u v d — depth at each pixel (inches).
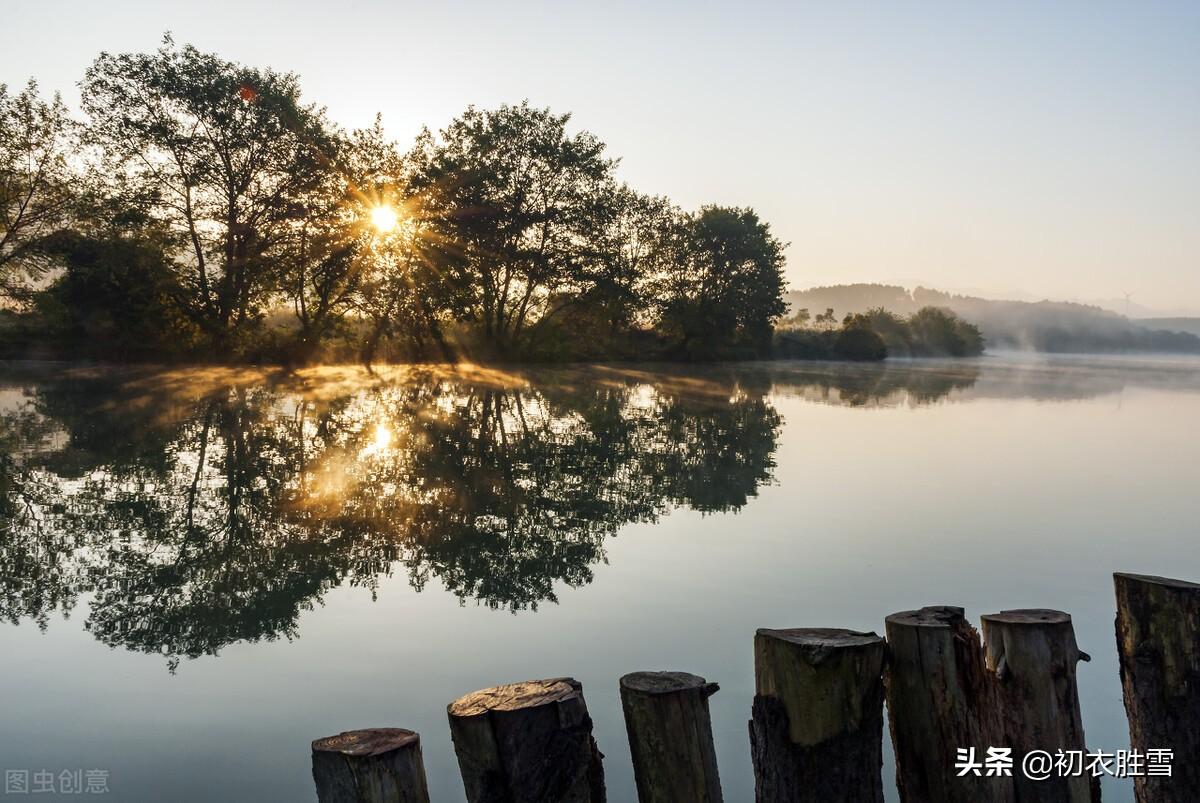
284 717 149.3
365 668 170.2
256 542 269.4
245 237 1268.5
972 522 322.3
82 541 267.6
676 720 100.9
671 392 1019.3
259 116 1204.5
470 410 721.6
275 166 1251.2
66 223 1144.2
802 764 103.7
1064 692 112.6
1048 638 112.3
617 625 196.7
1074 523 325.1
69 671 168.7
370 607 208.7
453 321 1518.2
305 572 238.8
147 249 1179.9
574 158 1512.1
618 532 292.2
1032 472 458.6
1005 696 113.0
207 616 201.2
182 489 350.3
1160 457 532.4
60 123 1122.0
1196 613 118.4
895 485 403.2
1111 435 655.1
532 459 456.4
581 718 100.3
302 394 829.8
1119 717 152.5
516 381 1152.8
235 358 1279.5
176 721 147.3
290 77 1251.2
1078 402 1008.2
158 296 1214.3
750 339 2212.1
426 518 307.4
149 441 479.8
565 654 178.5
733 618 202.2
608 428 619.8
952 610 117.6
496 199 1489.9
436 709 152.9
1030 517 335.3
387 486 368.2
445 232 1438.2
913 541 286.8
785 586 229.9
